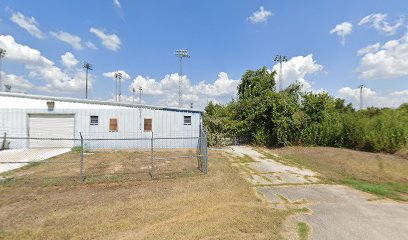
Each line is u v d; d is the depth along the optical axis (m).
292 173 9.27
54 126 15.07
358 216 5.12
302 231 4.36
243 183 7.67
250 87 21.77
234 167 10.39
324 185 7.64
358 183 7.77
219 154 14.18
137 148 15.49
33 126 14.92
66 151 14.05
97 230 4.35
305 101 18.33
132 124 15.50
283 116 17.17
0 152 13.54
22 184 7.19
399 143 12.88
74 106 15.16
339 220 4.90
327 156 12.56
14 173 8.59
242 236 4.12
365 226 4.62
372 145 14.03
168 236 4.11
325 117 17.27
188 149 15.78
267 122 18.08
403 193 6.80
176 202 5.83
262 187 7.37
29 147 14.82
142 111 15.62
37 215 4.97
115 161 11.33
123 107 15.44
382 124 14.11
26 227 4.44
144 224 4.61
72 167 9.82
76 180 7.67
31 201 5.80
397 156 12.05
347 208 5.61
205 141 9.09
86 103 15.23
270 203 5.92
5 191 6.55
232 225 4.53
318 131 16.94
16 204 5.59
